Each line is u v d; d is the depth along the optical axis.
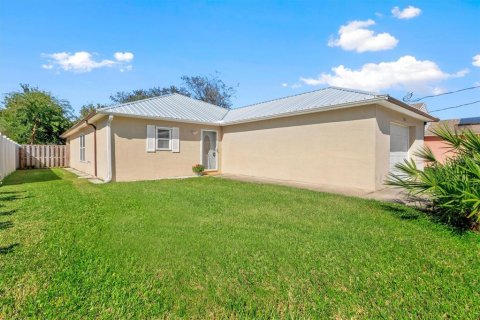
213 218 5.05
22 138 21.23
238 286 2.70
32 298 2.44
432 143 15.98
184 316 2.24
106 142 10.75
